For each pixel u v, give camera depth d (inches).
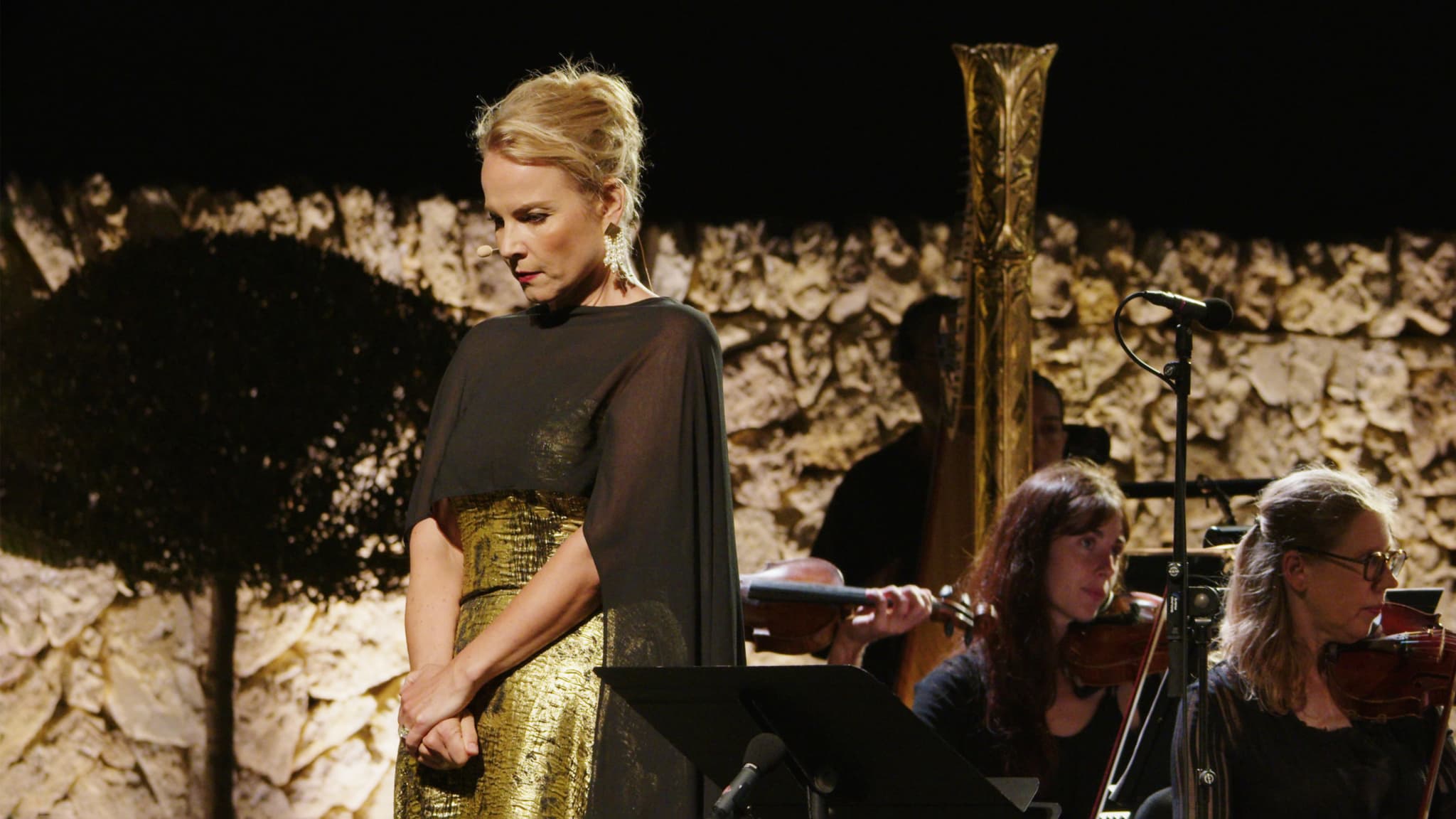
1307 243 719.7
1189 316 310.7
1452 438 724.0
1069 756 402.9
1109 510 397.1
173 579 532.1
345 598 539.8
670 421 243.4
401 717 242.7
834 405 665.6
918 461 585.6
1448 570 717.9
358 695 609.9
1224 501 479.2
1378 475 718.5
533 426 244.1
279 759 593.9
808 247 665.0
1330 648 325.1
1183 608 303.7
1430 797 315.0
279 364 515.5
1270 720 322.7
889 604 433.7
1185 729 309.4
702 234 657.0
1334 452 714.8
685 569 240.4
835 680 212.2
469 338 262.2
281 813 593.3
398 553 546.6
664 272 647.1
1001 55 425.1
